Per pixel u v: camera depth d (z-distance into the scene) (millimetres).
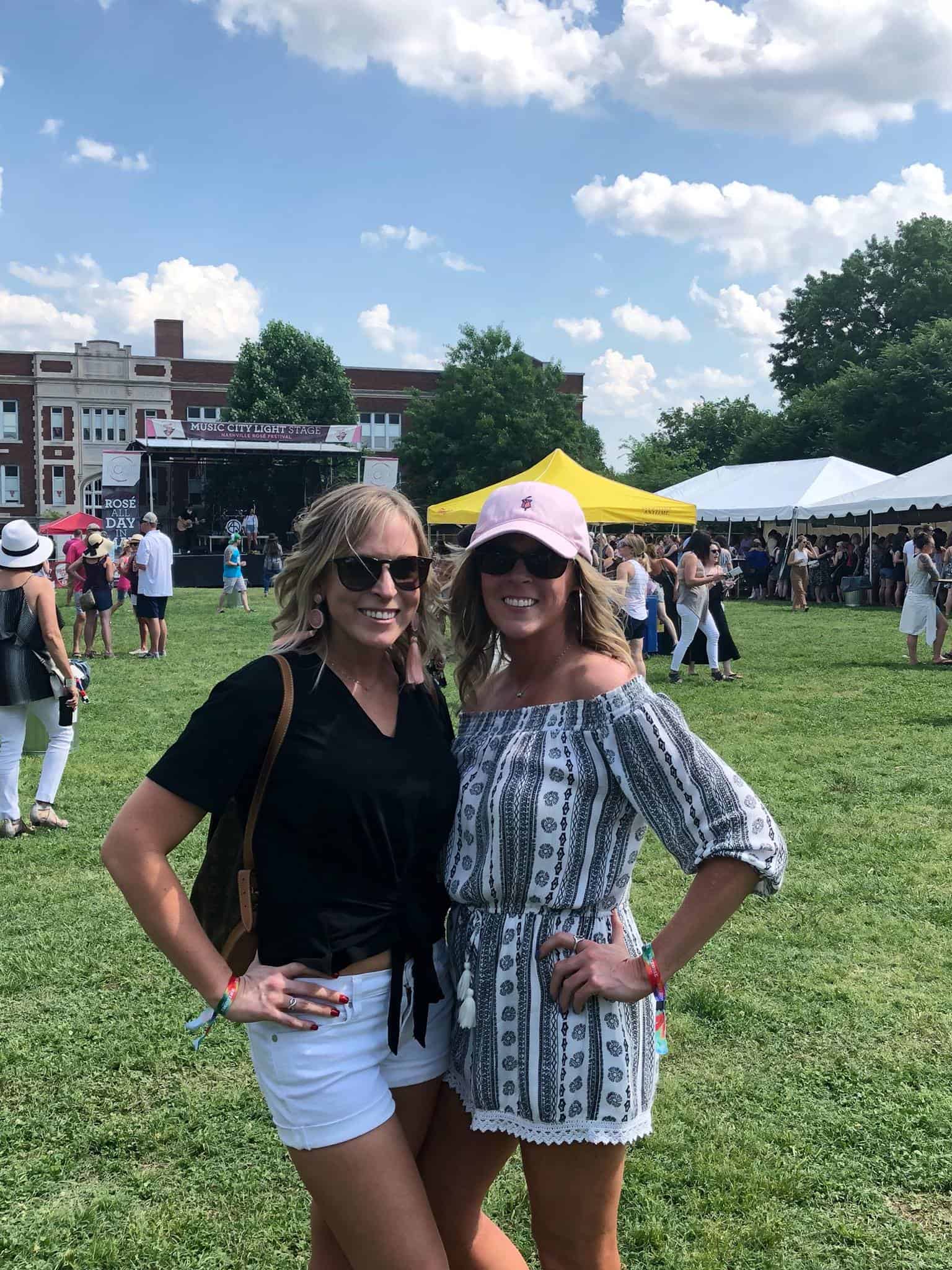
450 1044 1833
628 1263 2387
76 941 4223
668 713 1689
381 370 53688
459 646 1963
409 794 1711
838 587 24969
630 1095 1673
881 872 4973
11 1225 2514
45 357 50250
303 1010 1610
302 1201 2605
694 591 11203
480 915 1759
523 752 1734
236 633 16672
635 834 1771
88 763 7387
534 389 48438
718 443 69938
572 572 1825
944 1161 2723
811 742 8016
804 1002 3637
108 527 30703
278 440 34219
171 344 53219
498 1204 2605
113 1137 2865
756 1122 2908
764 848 1605
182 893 1613
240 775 1646
